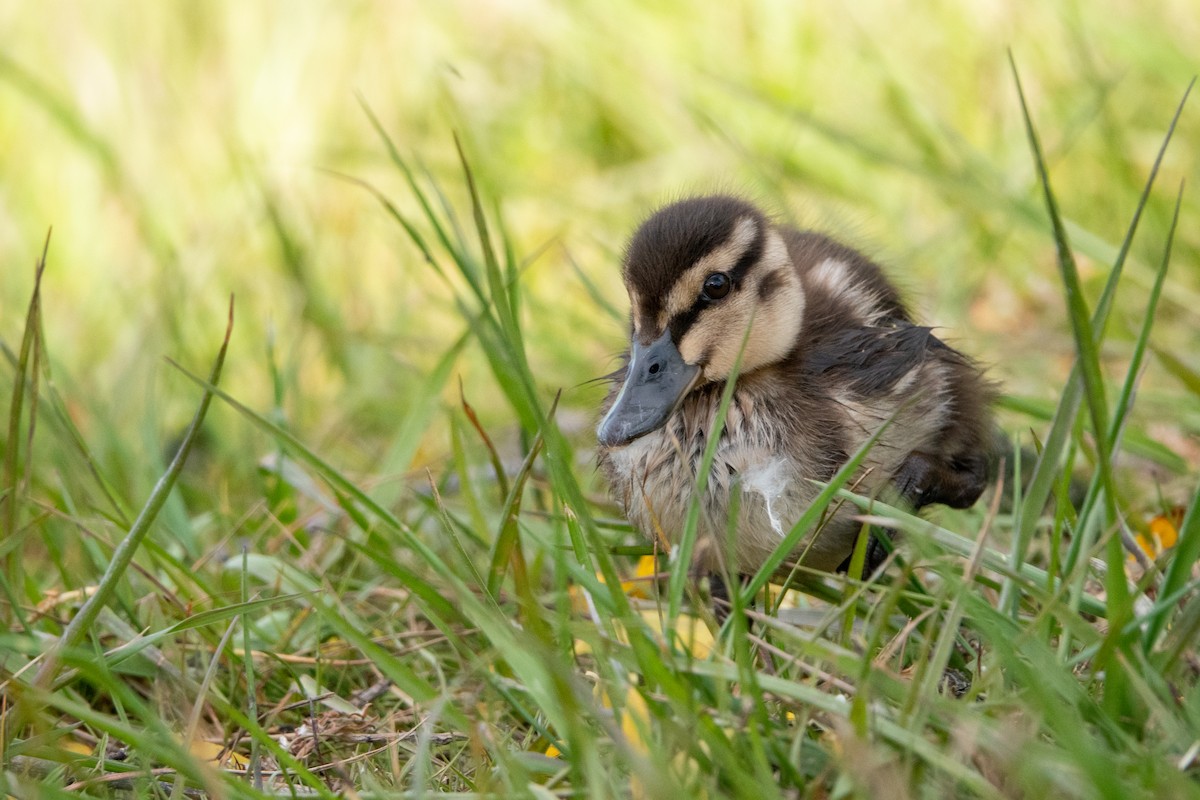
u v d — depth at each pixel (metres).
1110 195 13.74
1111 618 5.66
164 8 19.72
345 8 19.31
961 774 4.87
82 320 14.86
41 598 8.24
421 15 19.06
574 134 17.12
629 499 8.08
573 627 5.84
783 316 8.05
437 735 6.35
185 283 14.04
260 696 7.48
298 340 12.72
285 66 18.81
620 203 15.49
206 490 10.87
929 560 6.20
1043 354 11.91
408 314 14.12
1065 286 5.71
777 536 7.59
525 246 15.11
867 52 16.41
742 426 7.80
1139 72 15.23
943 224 14.16
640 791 5.23
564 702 5.13
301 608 8.20
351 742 6.62
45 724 5.70
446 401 11.81
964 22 17.22
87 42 19.53
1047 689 5.13
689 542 6.17
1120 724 5.51
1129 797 4.67
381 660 6.08
